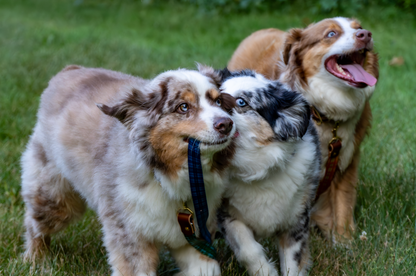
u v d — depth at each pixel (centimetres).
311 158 374
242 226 371
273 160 354
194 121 302
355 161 490
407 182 510
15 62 982
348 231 462
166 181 315
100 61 999
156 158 312
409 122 689
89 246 429
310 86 470
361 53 467
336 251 418
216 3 1483
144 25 1439
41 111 406
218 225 380
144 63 997
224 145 304
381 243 412
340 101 456
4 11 1694
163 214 328
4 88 827
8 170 557
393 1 1373
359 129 488
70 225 457
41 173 401
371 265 376
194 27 1373
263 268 355
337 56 459
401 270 366
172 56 1069
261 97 355
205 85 312
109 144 339
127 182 322
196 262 348
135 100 314
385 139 631
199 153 302
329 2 1343
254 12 1452
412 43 1127
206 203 320
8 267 382
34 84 853
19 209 495
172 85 309
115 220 332
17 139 638
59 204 404
